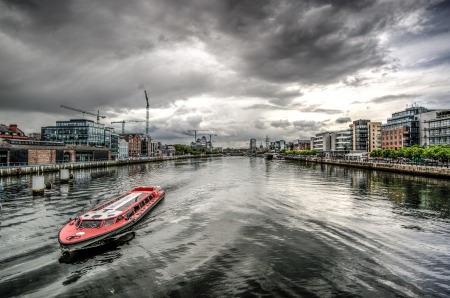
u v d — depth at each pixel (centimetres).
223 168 11081
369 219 2905
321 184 5703
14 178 6275
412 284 1578
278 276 1666
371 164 9269
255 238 2328
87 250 2086
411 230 2534
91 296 1481
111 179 6638
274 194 4491
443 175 6200
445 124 10112
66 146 10150
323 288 1530
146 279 1648
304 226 2669
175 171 9406
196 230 2561
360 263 1845
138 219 2817
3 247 2144
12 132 11556
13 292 1528
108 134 16175
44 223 2741
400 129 12862
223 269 1759
